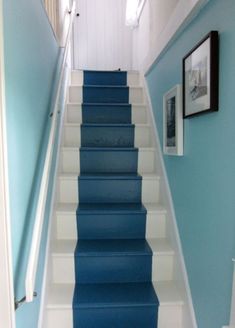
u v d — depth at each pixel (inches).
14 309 38.2
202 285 55.9
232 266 43.6
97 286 72.2
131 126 108.7
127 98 126.1
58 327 64.8
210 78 48.7
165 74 87.4
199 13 57.4
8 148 39.7
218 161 48.6
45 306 62.3
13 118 42.3
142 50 131.6
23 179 47.7
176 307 66.1
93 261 73.4
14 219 41.8
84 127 107.7
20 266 44.6
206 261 54.0
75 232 82.3
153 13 106.2
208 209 53.1
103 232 82.7
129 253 73.4
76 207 85.4
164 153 83.4
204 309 54.7
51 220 76.0
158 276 75.0
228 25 44.4
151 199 92.4
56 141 89.2
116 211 82.0
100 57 165.5
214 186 50.3
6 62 38.9
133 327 65.9
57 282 73.3
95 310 64.7
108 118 116.9
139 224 83.0
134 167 101.6
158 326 66.2
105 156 100.7
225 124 45.8
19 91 45.8
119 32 165.0
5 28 38.5
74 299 66.2
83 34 163.8
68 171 100.2
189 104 61.0
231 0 43.4
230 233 44.2
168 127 78.2
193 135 61.6
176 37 73.8
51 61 81.2
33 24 56.7
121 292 69.5
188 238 64.7
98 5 163.6
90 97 125.0
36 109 59.5
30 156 53.3
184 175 68.2
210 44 48.5
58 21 96.9
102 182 91.1
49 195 74.9
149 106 111.6
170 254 74.1
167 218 81.7
